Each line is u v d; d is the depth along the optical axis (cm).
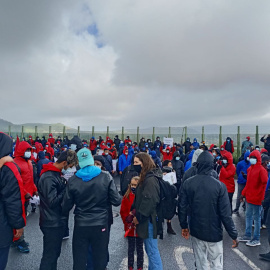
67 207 311
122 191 510
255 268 423
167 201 332
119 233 583
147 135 2738
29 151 509
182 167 836
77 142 722
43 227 337
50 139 2291
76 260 303
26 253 466
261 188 504
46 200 329
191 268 418
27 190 510
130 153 1361
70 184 304
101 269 307
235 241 318
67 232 538
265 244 523
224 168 666
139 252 406
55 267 345
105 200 310
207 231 313
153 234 320
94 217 302
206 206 313
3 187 268
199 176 329
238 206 741
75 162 346
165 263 436
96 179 304
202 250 330
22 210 282
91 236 302
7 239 274
